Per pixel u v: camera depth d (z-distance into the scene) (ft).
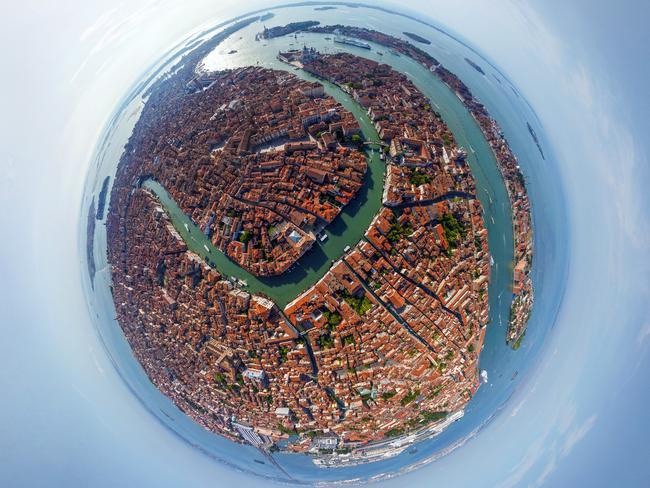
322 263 190.08
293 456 174.60
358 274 184.85
